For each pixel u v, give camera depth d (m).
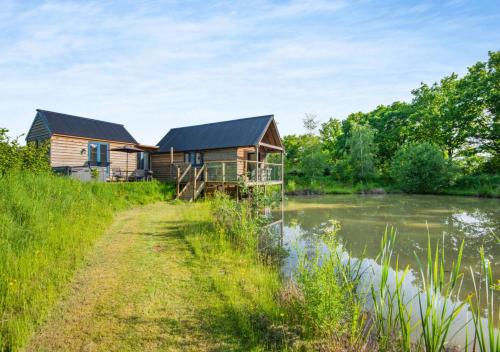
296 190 30.91
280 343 3.26
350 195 29.33
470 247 8.82
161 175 22.20
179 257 6.09
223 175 15.52
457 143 33.94
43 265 4.90
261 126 19.03
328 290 3.50
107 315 3.68
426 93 37.72
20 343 2.96
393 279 5.95
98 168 16.34
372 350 3.13
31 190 8.41
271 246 7.77
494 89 29.66
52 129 16.86
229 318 3.71
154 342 3.16
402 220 13.66
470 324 4.18
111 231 8.13
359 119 47.78
